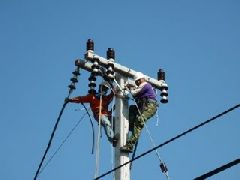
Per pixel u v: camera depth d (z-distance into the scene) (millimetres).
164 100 19688
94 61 18328
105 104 18797
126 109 18344
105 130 18062
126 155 17438
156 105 18828
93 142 17922
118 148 17594
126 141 17703
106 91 18953
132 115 18719
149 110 18484
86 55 18406
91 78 18469
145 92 18828
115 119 18188
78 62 18531
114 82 18734
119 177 16938
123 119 18078
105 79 18609
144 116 18281
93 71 18219
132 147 17578
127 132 17938
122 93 18531
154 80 19781
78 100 18656
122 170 17016
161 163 16797
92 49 18531
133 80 19188
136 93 18734
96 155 16562
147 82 19266
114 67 18641
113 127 18156
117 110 18297
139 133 17906
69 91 18641
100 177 13531
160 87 19812
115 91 18594
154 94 18938
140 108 18703
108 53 18609
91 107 18703
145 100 18688
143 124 18078
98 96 18844
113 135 17812
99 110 18141
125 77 19031
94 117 18609
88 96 18688
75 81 18672
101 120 18203
